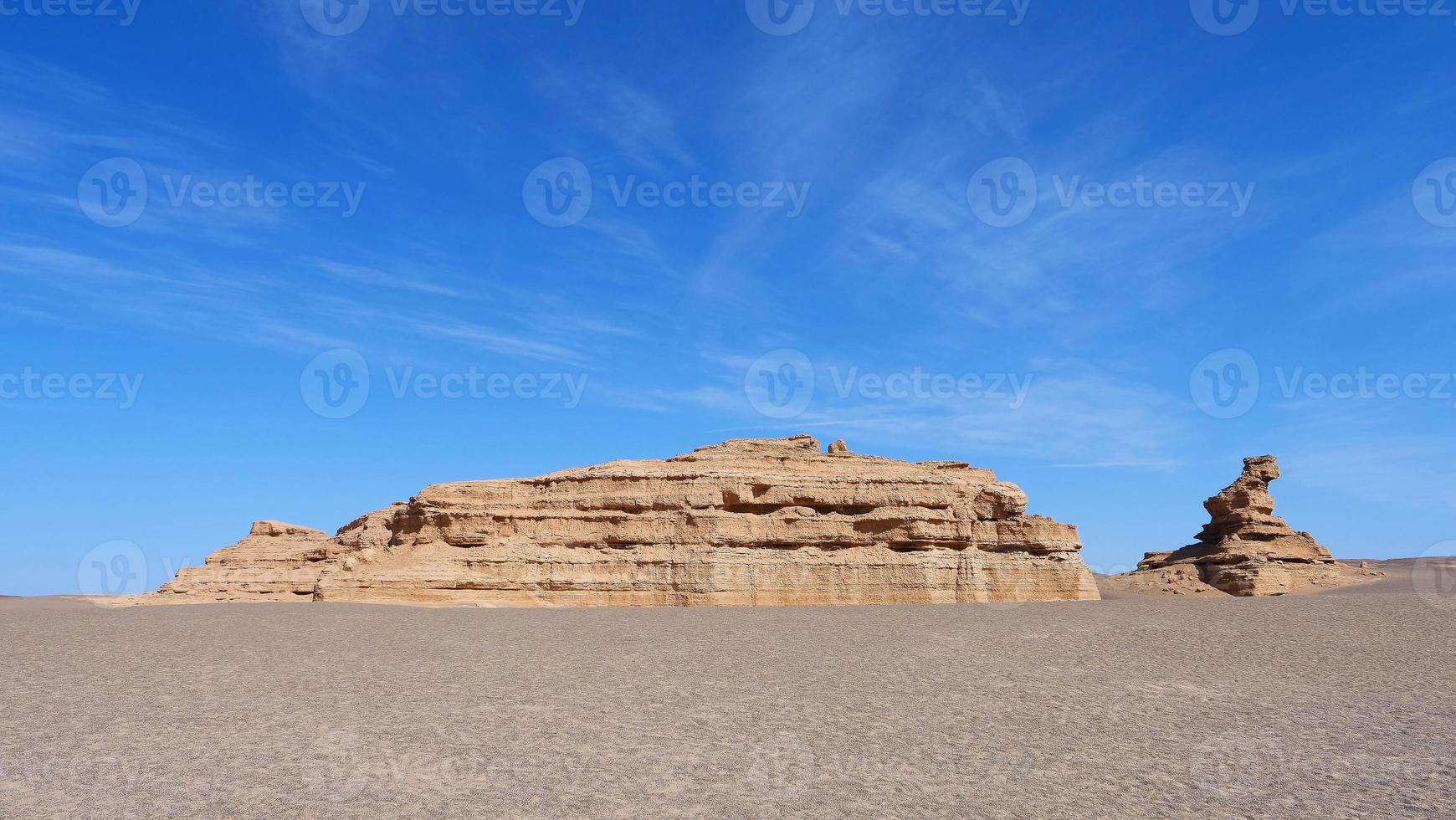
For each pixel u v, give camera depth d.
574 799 16.11
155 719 22.30
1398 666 30.69
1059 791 16.69
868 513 64.12
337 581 62.22
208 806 15.66
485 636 38.41
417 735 20.61
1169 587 95.88
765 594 60.38
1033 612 49.06
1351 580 97.00
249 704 24.12
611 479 63.38
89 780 17.14
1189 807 15.80
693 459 68.12
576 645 35.59
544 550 61.59
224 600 86.69
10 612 61.44
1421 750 19.64
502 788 16.72
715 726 21.64
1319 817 15.25
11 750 19.31
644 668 30.14
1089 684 27.56
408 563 62.25
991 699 25.16
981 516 67.88
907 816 15.30
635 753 19.19
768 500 63.34
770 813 15.41
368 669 29.86
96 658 32.41
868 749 19.62
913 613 49.31
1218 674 29.30
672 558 60.75
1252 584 89.81
